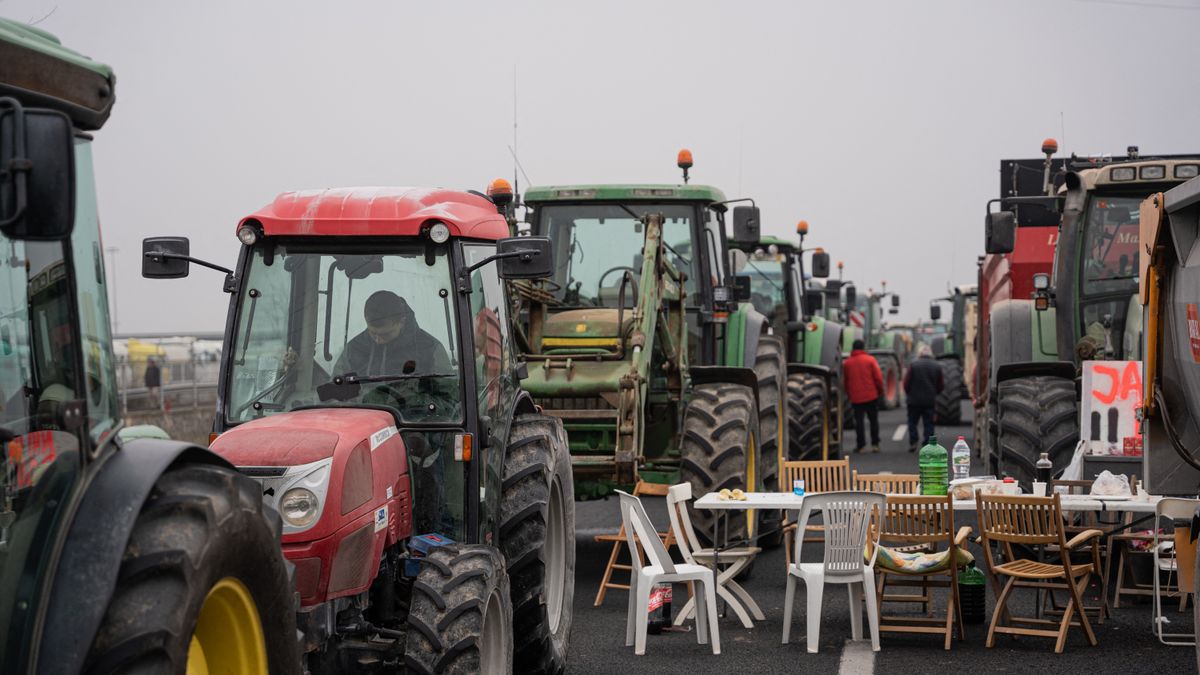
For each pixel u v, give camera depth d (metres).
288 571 4.37
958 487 9.11
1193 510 7.84
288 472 5.33
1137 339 10.36
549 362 9.91
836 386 18.64
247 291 6.21
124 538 3.63
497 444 6.52
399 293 6.19
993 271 18.28
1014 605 9.48
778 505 8.77
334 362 6.18
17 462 3.76
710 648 8.23
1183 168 10.71
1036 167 17.05
